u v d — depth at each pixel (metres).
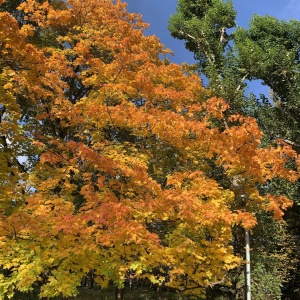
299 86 14.02
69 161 6.90
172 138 7.55
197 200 6.35
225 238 6.88
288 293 15.71
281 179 11.96
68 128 9.59
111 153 7.24
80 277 5.64
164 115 7.11
